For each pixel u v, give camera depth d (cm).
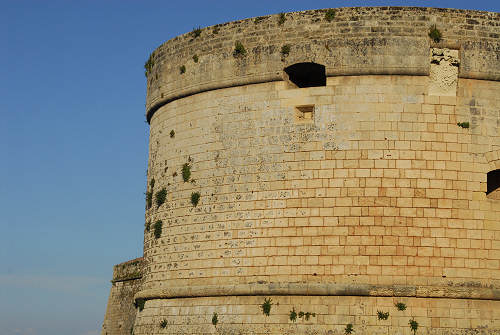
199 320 2972
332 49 2934
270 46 3031
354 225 2805
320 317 2748
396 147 2845
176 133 3281
